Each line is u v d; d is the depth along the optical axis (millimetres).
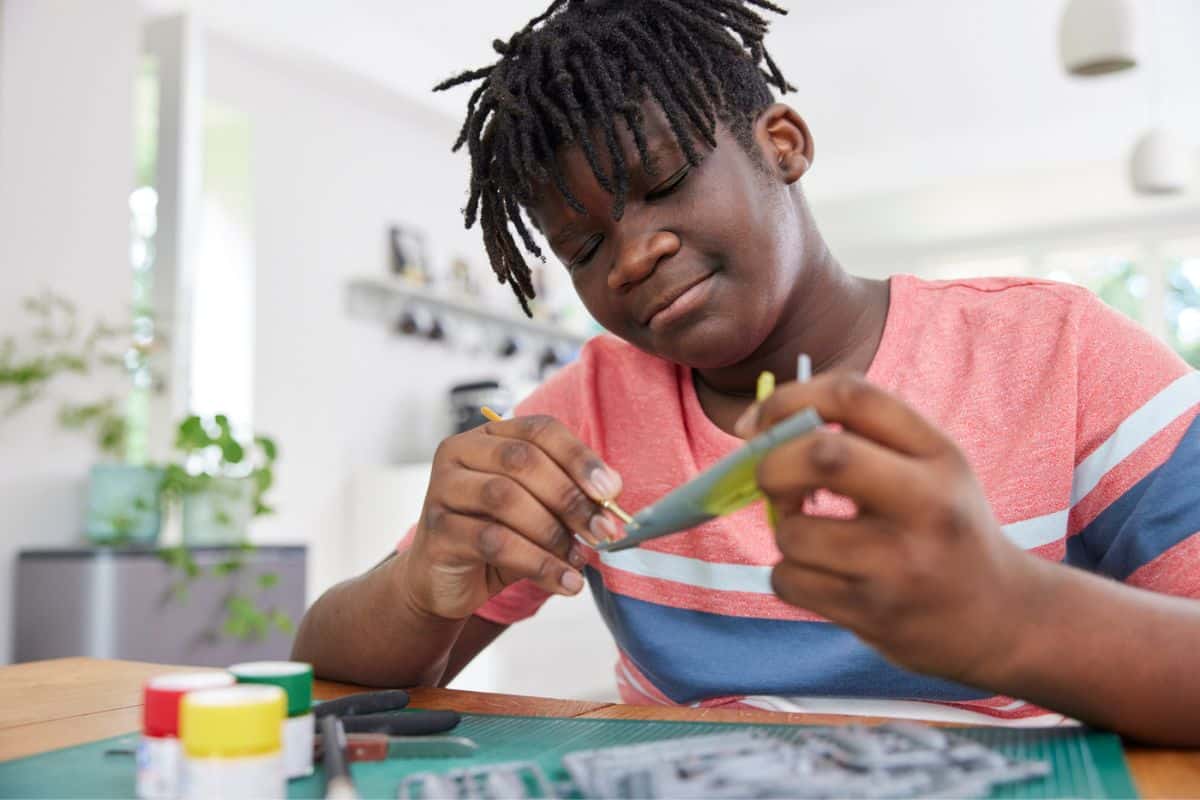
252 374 3264
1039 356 838
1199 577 694
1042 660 476
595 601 1005
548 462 694
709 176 760
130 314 2664
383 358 3754
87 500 2545
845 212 6203
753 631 848
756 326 792
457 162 4199
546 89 789
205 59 3180
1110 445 781
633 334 825
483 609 980
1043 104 4945
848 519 433
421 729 608
